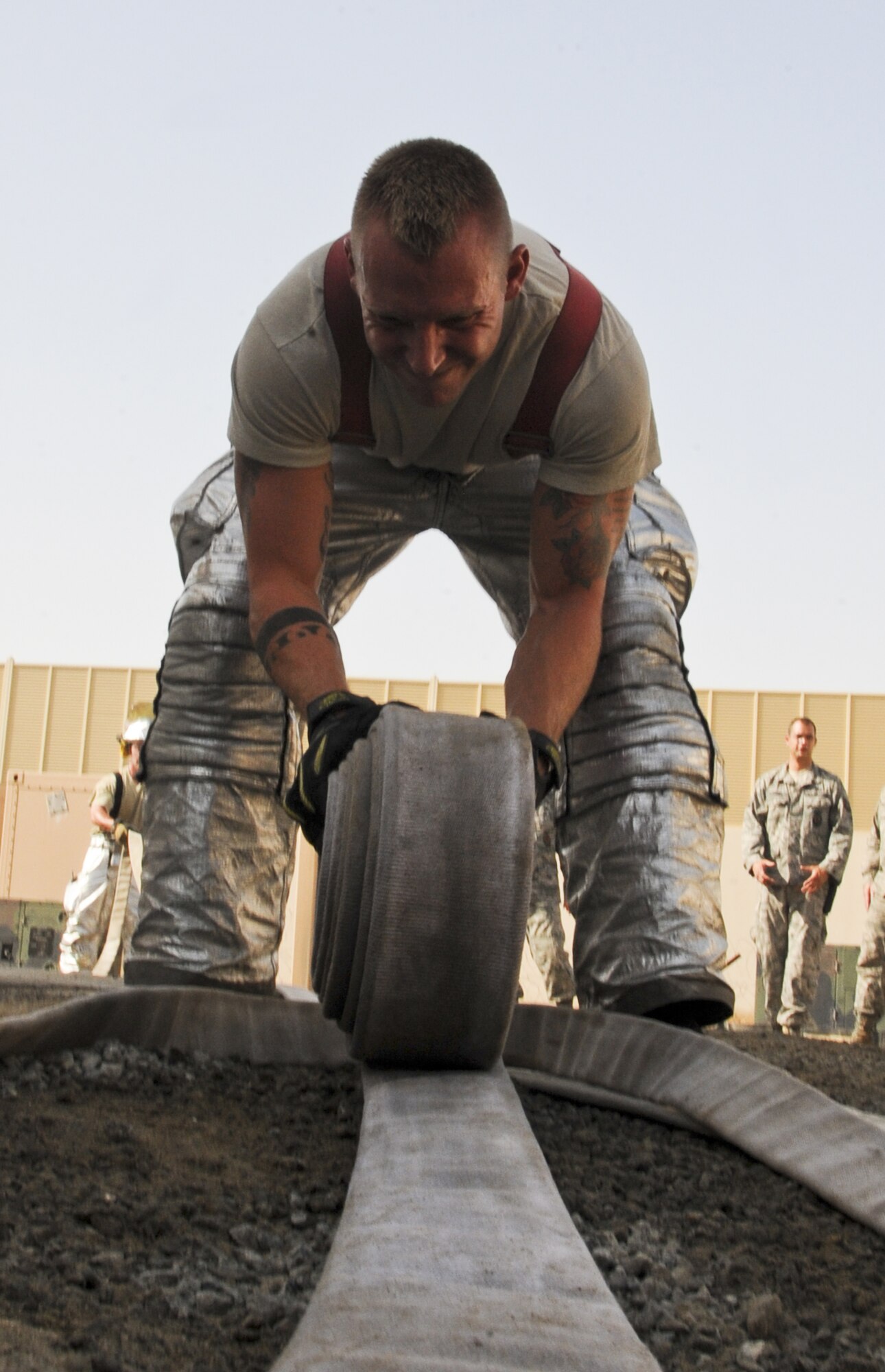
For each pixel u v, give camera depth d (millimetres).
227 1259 1949
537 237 3422
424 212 2709
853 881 17625
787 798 10258
